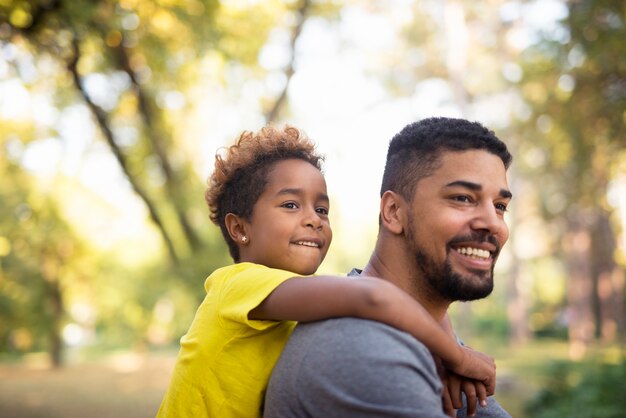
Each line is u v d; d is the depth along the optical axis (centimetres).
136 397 1747
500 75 2564
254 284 179
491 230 178
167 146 1360
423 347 161
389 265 189
